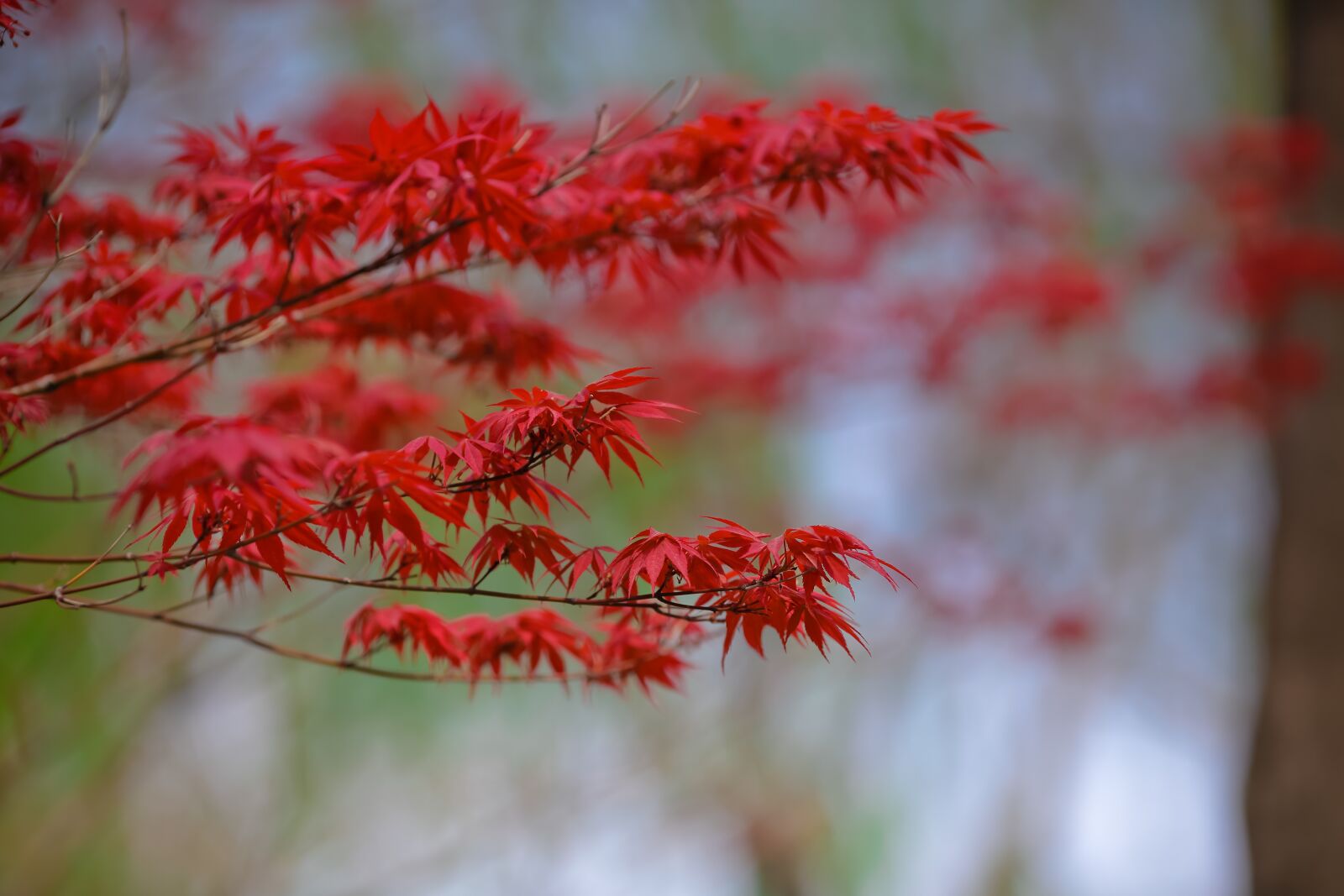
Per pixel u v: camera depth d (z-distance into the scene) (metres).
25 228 2.83
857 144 2.66
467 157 2.16
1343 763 6.17
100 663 6.76
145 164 4.24
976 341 7.46
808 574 2.20
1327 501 6.45
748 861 10.41
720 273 6.71
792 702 10.46
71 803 6.95
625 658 2.79
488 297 3.08
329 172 2.20
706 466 9.10
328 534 2.21
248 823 9.08
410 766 9.87
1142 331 9.45
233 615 6.50
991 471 9.75
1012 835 10.75
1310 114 6.96
